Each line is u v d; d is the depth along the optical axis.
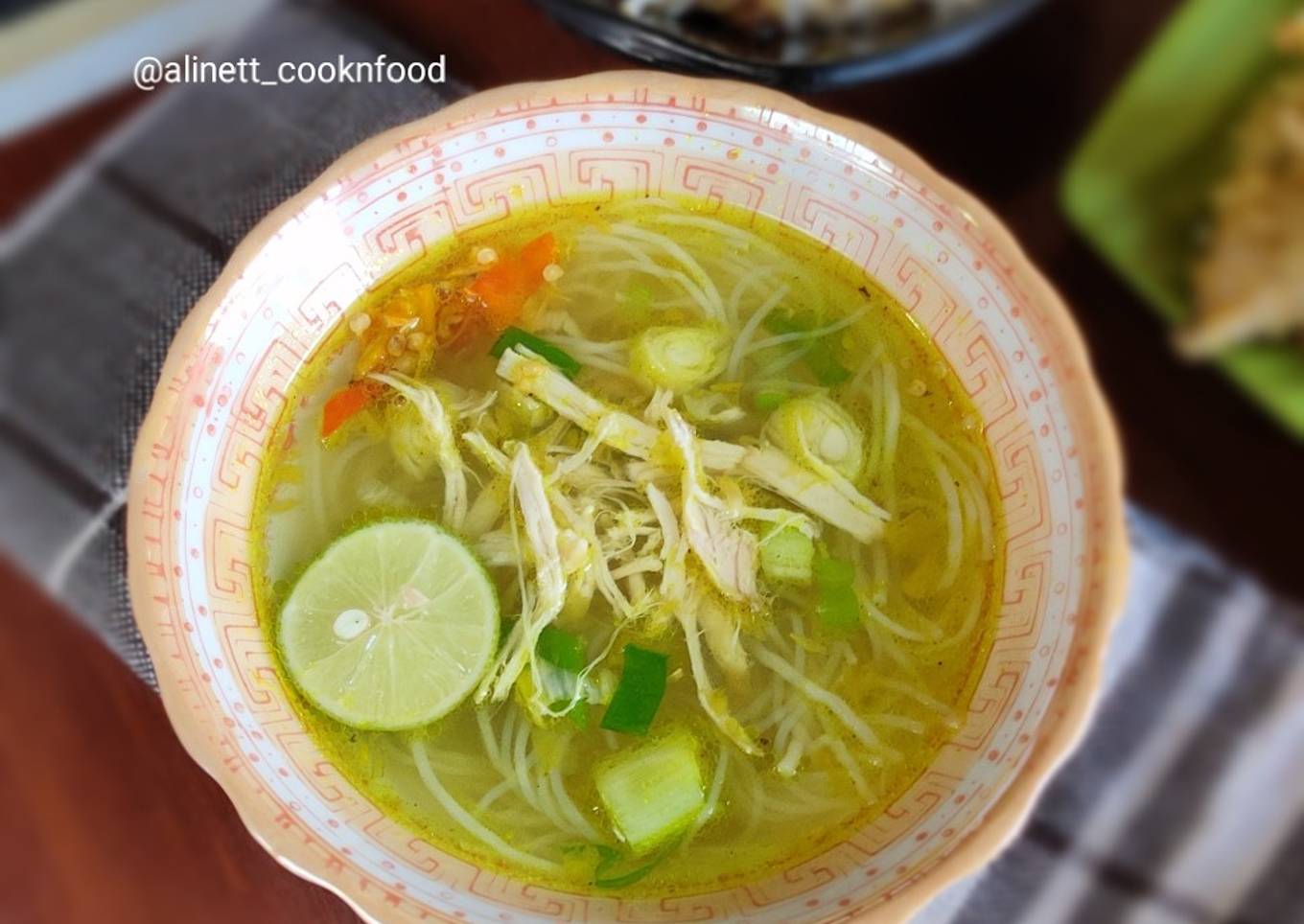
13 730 0.23
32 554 0.24
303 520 0.22
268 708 0.19
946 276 0.21
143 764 0.23
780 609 0.22
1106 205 0.25
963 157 0.25
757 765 0.21
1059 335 0.19
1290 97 0.24
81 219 0.27
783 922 0.17
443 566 0.21
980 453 0.21
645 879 0.20
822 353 0.23
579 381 0.24
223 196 0.27
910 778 0.20
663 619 0.22
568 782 0.21
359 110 0.27
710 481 0.22
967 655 0.20
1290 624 0.23
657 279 0.24
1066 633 0.17
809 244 0.23
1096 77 0.25
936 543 0.22
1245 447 0.24
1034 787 0.16
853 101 0.25
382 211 0.22
